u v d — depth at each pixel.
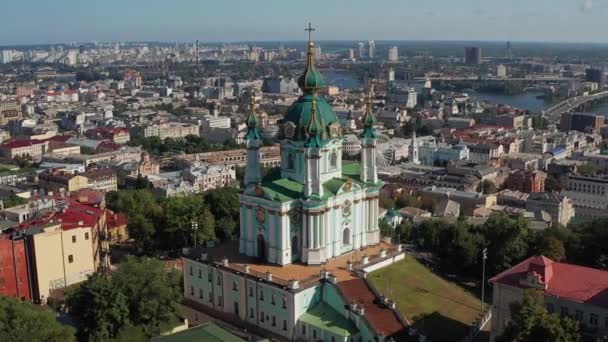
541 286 151.75
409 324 151.50
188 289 189.00
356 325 153.62
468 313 166.50
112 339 153.50
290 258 173.25
